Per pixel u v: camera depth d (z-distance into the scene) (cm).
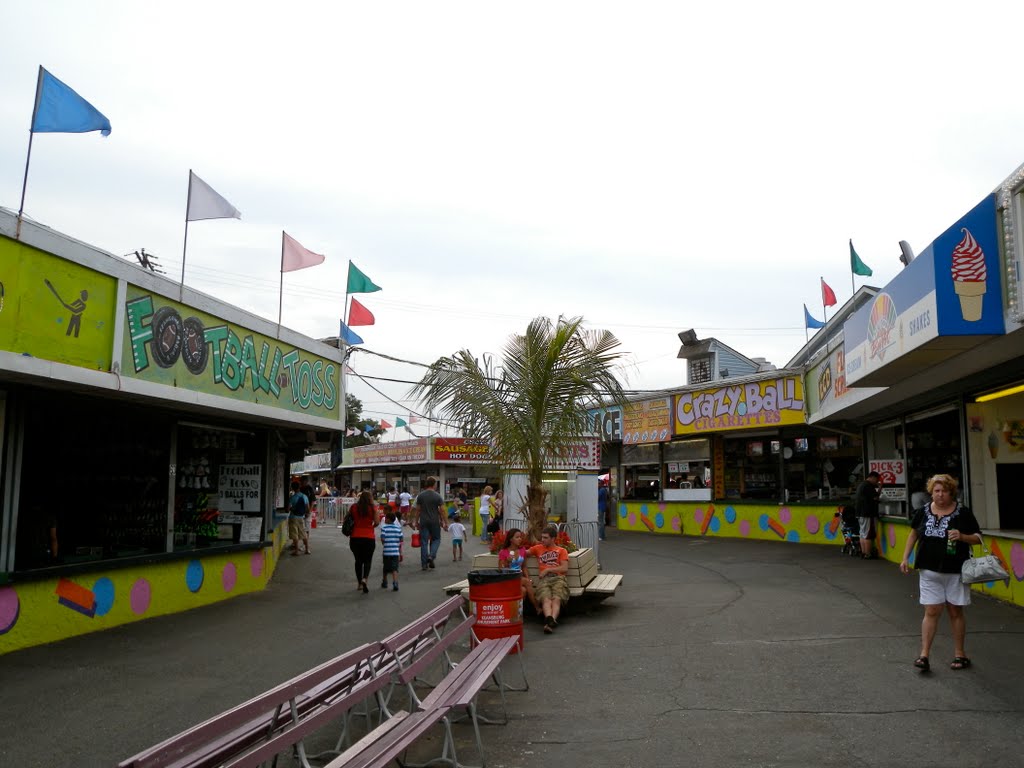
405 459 4412
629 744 567
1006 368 995
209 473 1388
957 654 707
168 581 1145
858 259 1661
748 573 1476
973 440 1161
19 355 774
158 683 755
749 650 829
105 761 555
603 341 1248
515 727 620
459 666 624
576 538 1661
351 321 1694
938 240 825
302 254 1362
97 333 886
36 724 631
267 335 1276
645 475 2888
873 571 1391
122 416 1068
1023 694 630
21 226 781
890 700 632
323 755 559
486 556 1200
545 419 1227
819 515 2030
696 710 636
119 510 1145
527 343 1234
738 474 2395
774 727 586
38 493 1068
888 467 1603
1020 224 773
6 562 866
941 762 506
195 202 1088
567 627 1035
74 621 958
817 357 1805
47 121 841
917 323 884
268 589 1405
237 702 694
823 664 752
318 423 1469
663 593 1276
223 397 1135
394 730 482
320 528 3328
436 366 1240
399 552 1404
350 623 1074
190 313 1062
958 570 698
